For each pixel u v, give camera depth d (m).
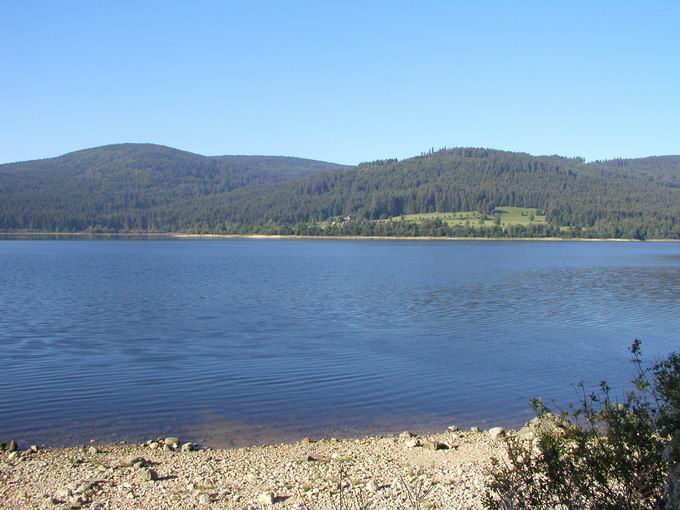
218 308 42.16
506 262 100.44
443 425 18.22
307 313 39.97
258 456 15.16
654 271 81.00
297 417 18.70
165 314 39.16
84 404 19.72
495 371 24.53
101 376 23.20
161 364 25.17
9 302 44.72
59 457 15.00
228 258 109.00
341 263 95.69
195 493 12.53
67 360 25.83
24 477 13.55
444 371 24.44
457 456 14.96
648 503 7.72
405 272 76.81
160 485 13.01
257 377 23.20
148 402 19.97
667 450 7.33
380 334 32.44
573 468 8.23
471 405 20.16
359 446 15.99
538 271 80.06
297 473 13.77
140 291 52.88
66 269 78.94
